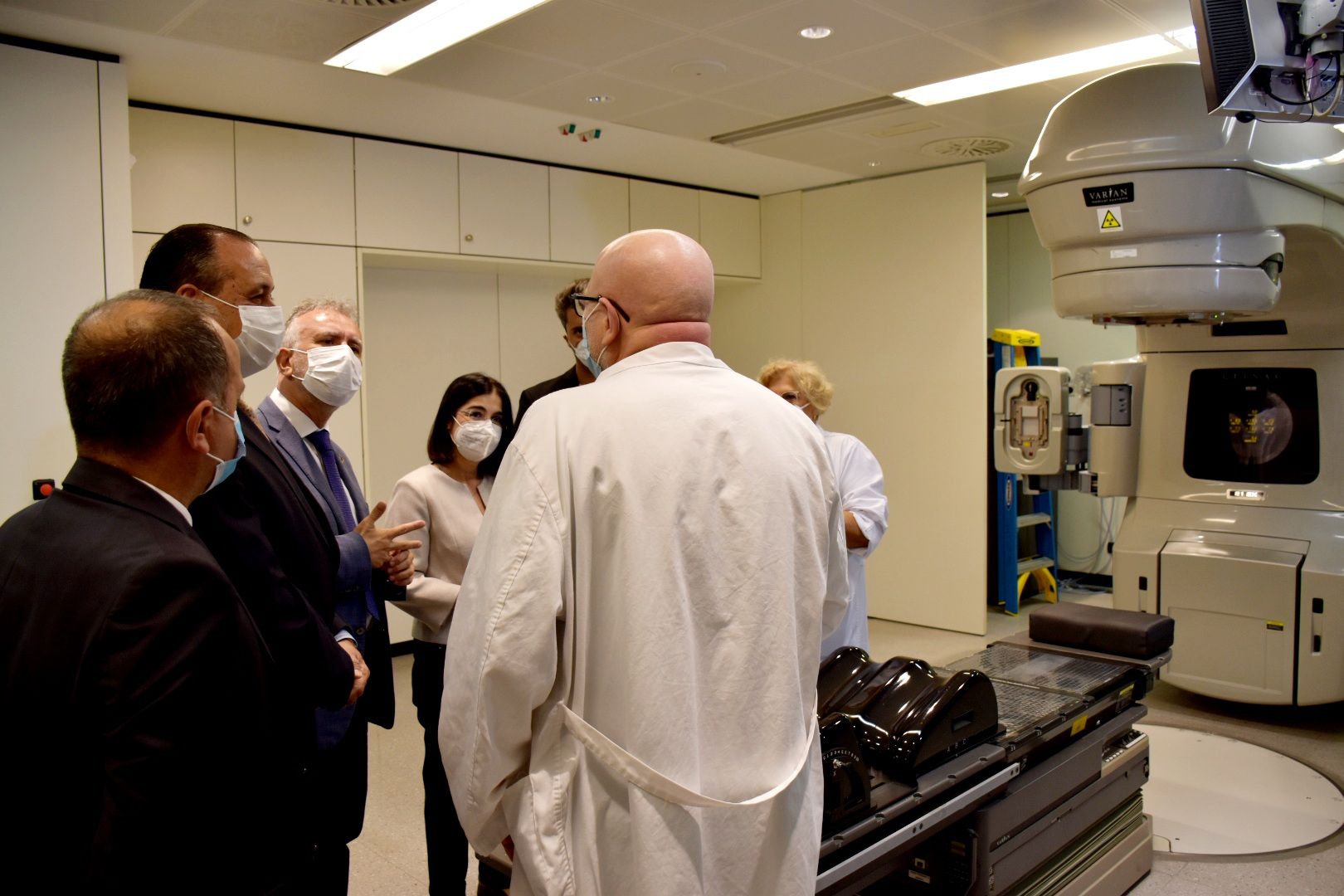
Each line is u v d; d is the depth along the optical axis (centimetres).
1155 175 230
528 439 120
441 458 230
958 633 533
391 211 456
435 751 217
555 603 113
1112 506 627
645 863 110
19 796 93
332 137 436
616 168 533
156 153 389
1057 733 205
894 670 186
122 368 102
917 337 546
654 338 127
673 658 113
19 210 304
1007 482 562
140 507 102
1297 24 175
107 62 321
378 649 182
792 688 121
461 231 480
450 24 307
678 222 577
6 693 94
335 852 161
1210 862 261
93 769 92
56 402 310
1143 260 237
